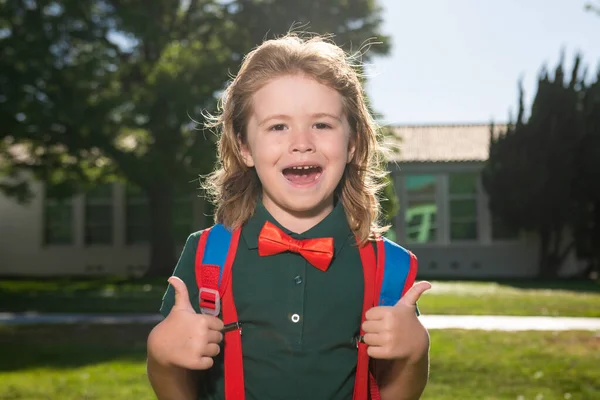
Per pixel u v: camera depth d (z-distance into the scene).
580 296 14.28
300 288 1.84
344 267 1.90
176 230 25.59
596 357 6.98
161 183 20.39
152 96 17.38
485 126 28.17
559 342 7.95
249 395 1.85
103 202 26.34
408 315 1.75
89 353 7.38
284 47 1.92
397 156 24.77
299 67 1.86
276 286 1.85
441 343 7.86
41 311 11.95
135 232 26.14
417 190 24.94
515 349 7.45
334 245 1.92
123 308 12.28
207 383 1.93
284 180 1.86
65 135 18.27
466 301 12.92
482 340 8.08
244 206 1.96
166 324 1.71
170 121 17.97
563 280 21.80
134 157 18.36
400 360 1.81
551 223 22.38
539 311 11.33
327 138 1.86
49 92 17.14
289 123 1.85
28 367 6.52
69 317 11.01
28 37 17.16
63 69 16.73
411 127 28.19
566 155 21.83
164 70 17.03
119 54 19.52
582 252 23.27
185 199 25.66
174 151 18.17
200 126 17.58
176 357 1.68
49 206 26.56
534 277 23.44
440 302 12.72
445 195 24.77
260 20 19.73
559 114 21.97
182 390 1.80
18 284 20.16
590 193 22.09
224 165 2.04
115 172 20.73
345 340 1.86
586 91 22.16
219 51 18.36
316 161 1.84
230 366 1.83
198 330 1.67
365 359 1.86
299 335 1.83
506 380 5.89
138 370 6.35
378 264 1.92
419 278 23.12
